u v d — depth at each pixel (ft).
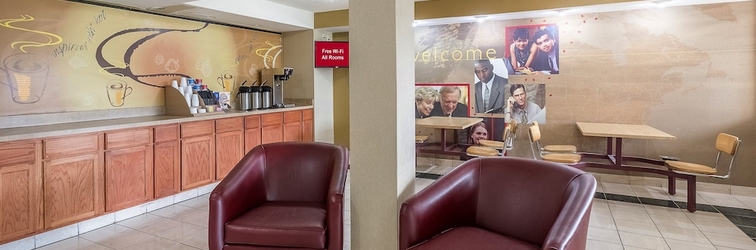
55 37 11.53
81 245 9.85
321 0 16.53
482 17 16.90
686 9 14.43
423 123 16.31
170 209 12.67
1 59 10.44
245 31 18.21
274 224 7.39
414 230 6.55
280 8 17.20
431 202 6.86
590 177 6.57
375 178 7.97
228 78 17.38
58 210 9.99
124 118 13.12
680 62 14.67
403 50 7.83
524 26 17.15
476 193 7.54
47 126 10.87
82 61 12.21
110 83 12.99
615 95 15.78
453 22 18.21
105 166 10.98
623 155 15.88
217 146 14.48
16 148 9.11
